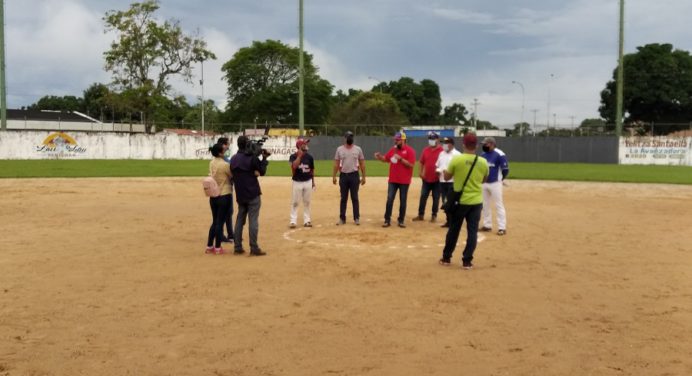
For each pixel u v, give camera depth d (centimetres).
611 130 5525
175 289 752
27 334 580
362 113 8381
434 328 606
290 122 7988
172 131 6719
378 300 707
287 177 2869
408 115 10919
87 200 1798
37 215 1455
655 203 1842
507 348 551
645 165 4434
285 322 622
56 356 523
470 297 723
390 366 506
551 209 1678
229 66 7988
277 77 7938
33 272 838
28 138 4372
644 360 522
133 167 3456
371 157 5456
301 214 1529
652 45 7044
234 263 909
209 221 1375
